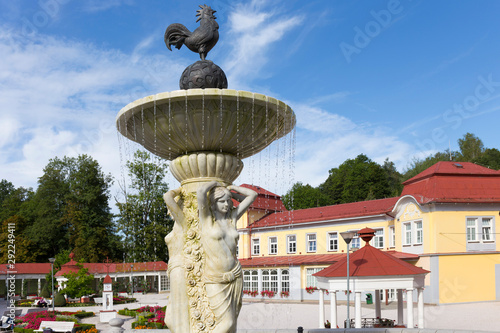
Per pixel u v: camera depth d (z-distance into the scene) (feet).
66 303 117.80
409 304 50.72
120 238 191.52
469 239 96.02
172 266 21.53
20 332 65.41
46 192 202.39
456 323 64.39
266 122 22.16
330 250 124.98
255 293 128.88
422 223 98.37
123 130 23.86
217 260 20.94
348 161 217.36
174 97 19.72
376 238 115.03
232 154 23.20
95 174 202.39
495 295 94.02
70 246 191.62
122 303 120.98
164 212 149.89
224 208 21.50
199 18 24.17
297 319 77.41
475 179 100.32
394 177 223.71
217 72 22.38
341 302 107.86
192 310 20.83
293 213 143.84
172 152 23.21
